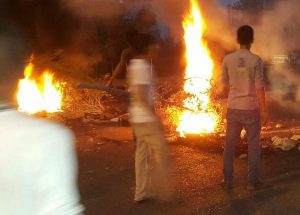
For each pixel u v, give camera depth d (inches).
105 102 434.3
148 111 198.4
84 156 289.7
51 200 61.7
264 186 224.8
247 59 213.9
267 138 321.4
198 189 224.2
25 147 60.2
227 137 221.6
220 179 238.5
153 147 200.4
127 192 222.8
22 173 59.8
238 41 217.9
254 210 197.2
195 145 299.1
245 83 214.5
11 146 60.1
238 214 193.8
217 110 335.0
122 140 331.6
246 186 226.4
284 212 194.2
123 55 280.4
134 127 200.7
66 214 63.1
